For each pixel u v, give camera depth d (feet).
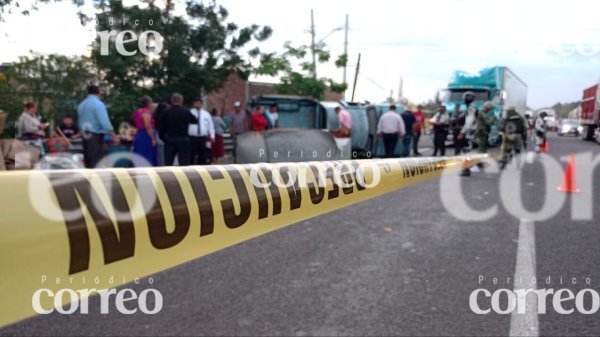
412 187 22.59
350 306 8.29
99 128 19.36
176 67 34.12
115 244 2.90
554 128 154.92
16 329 7.32
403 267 10.46
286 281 9.55
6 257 2.34
